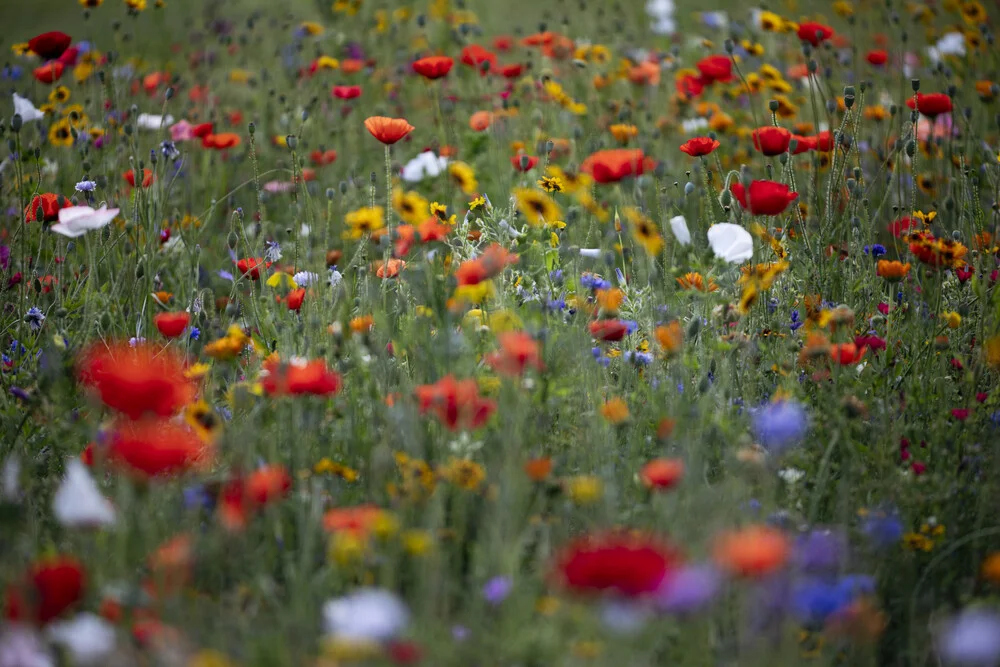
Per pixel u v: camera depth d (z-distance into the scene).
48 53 6.27
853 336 4.58
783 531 3.36
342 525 2.96
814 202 5.97
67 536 3.48
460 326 4.45
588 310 4.47
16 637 2.59
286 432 3.81
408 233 4.61
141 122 6.75
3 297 5.14
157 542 3.20
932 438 3.94
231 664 2.69
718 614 3.07
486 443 3.79
